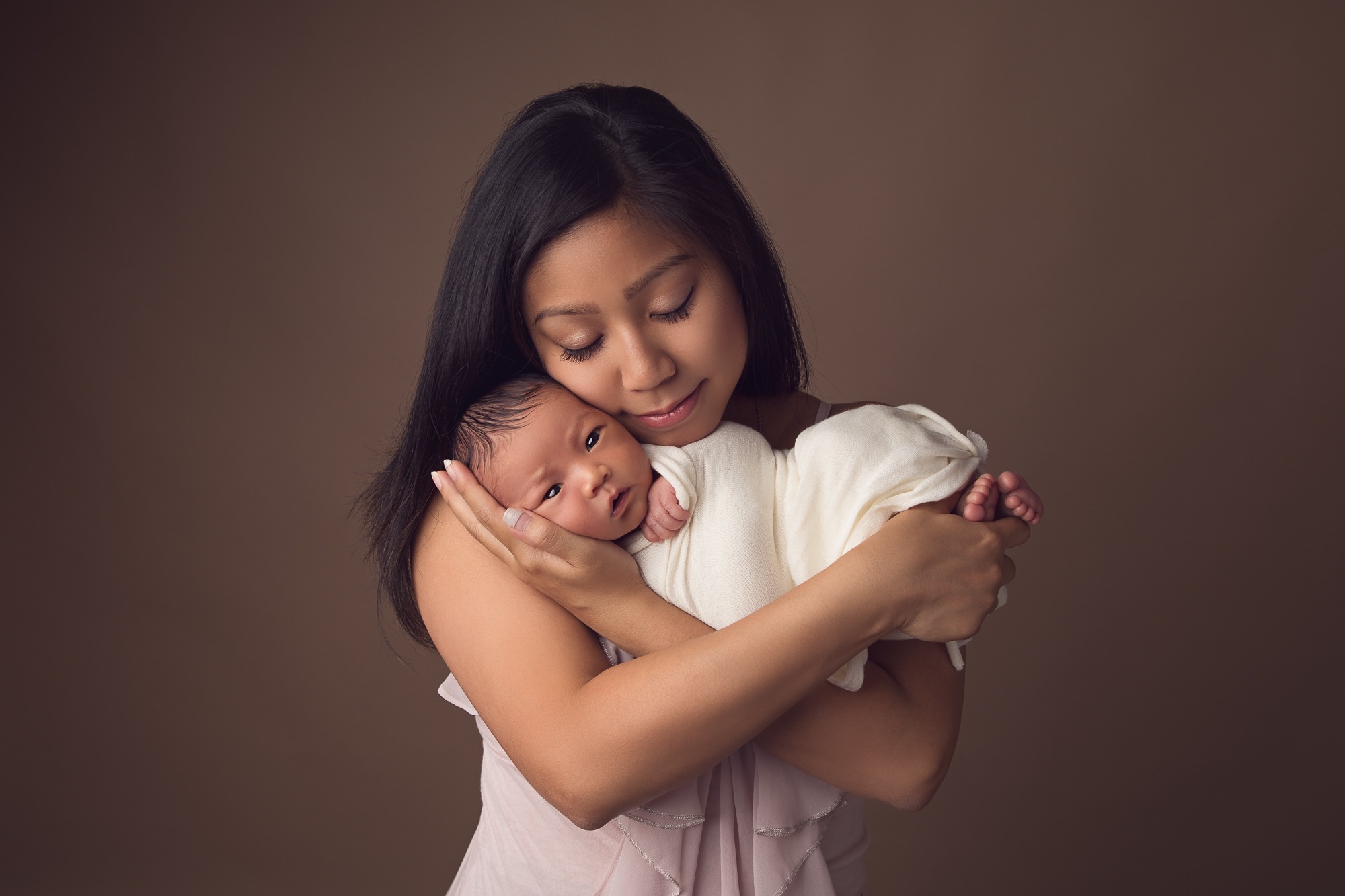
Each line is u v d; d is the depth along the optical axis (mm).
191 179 2578
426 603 1040
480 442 1021
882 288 2627
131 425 2711
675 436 1037
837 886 1191
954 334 2625
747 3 2533
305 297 2637
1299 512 2566
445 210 2604
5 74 2531
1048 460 2639
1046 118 2500
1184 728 2652
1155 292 2533
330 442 2707
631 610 940
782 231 2619
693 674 857
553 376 1007
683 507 991
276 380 2678
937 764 1011
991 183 2545
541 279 940
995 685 2697
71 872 2914
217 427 2705
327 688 2832
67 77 2535
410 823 2893
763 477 1032
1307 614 2588
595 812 884
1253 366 2527
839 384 2672
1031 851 2715
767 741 1001
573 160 927
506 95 2568
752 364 1189
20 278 2629
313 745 2863
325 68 2541
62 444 2727
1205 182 2473
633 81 2570
